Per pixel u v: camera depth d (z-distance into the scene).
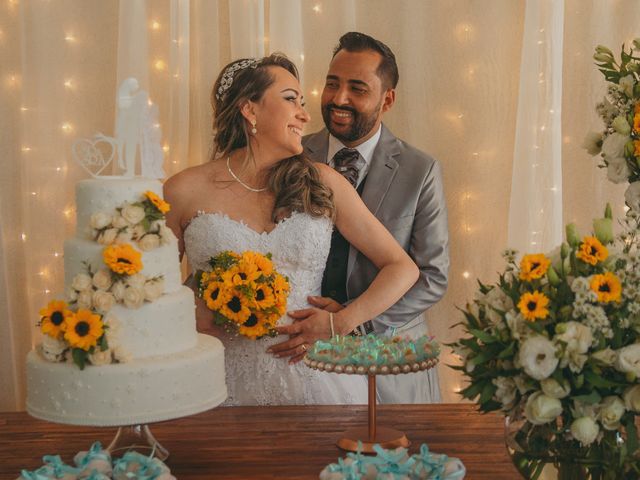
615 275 1.65
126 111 2.20
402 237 3.32
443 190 3.47
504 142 3.62
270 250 2.92
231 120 2.98
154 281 1.98
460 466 1.69
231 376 2.89
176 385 1.92
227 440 2.15
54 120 3.65
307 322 2.88
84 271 2.00
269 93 2.90
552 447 1.66
